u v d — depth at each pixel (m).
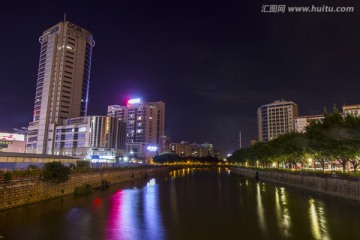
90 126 175.12
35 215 34.47
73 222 32.12
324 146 56.03
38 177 42.69
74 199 47.66
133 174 100.00
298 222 33.25
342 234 28.02
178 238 26.91
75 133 179.50
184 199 52.16
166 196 56.06
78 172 56.31
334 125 53.75
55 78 193.00
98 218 34.50
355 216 35.59
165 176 128.50
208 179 109.75
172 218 35.59
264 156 113.56
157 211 40.03
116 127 185.75
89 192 57.78
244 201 49.91
